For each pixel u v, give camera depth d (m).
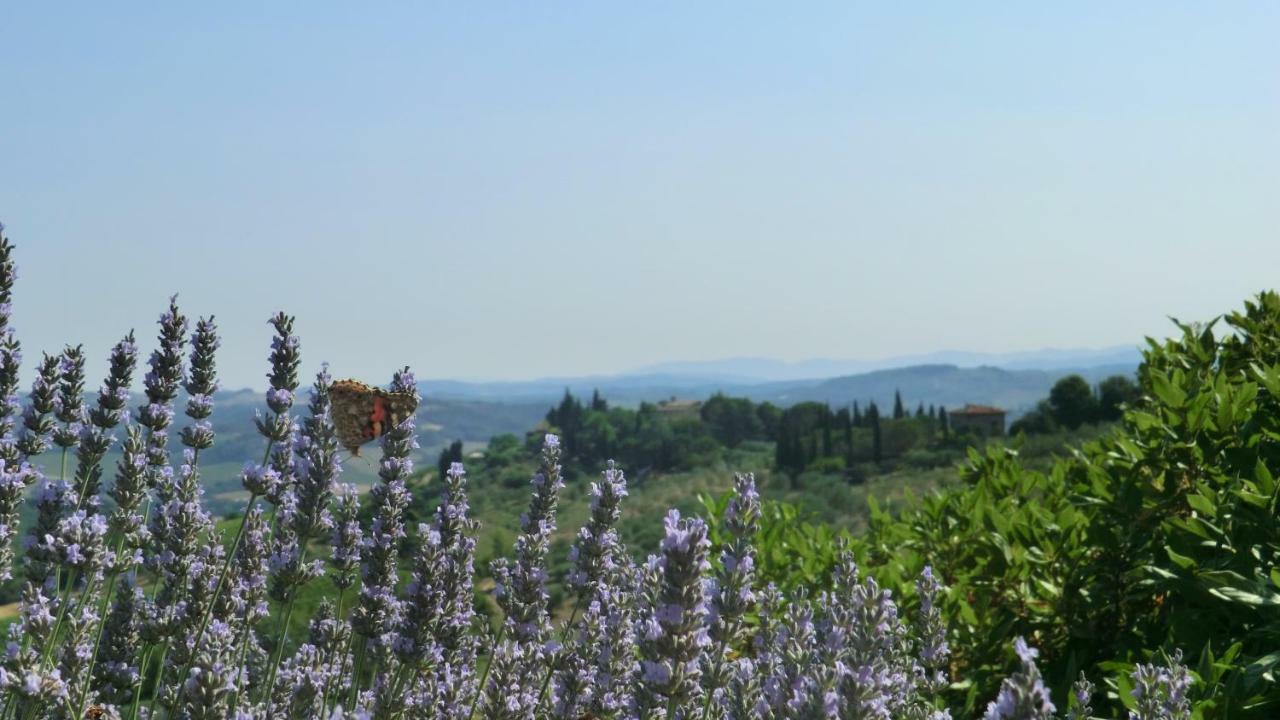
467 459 180.38
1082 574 6.14
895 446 166.50
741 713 3.81
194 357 5.67
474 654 5.45
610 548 5.21
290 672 4.95
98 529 4.33
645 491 165.25
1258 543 5.21
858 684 3.14
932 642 5.37
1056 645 6.36
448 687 4.49
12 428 5.50
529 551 5.25
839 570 4.57
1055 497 7.82
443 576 5.04
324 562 5.61
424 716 4.55
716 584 3.73
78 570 4.31
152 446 5.56
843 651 3.66
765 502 9.27
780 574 8.08
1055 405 117.81
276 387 5.45
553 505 5.37
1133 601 6.10
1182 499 6.06
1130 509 6.06
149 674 5.45
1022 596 6.55
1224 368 7.23
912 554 7.68
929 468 147.12
